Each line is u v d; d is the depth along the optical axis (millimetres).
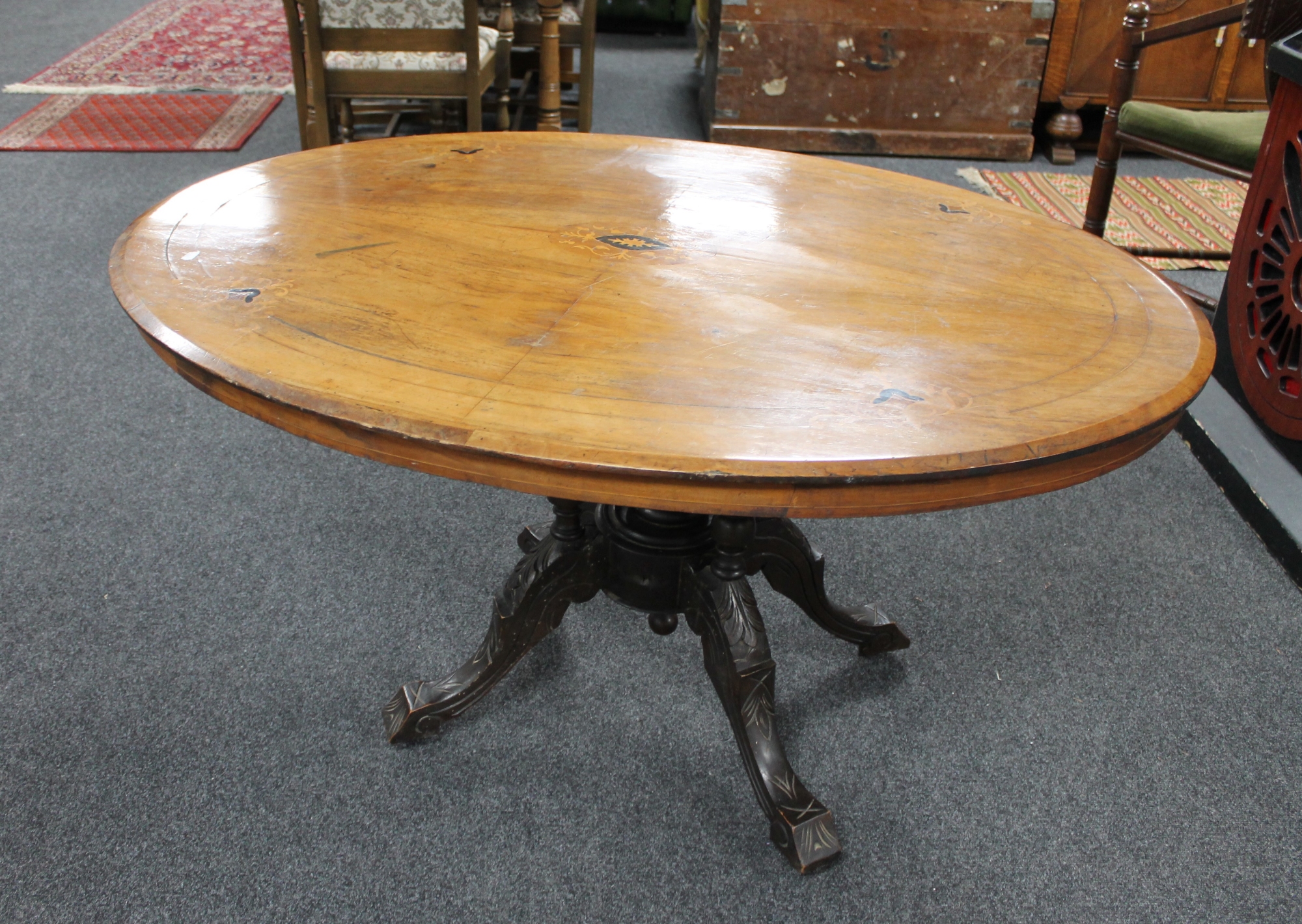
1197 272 2934
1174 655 1580
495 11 3557
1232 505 1964
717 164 1621
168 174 3393
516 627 1324
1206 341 1047
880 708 1461
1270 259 1915
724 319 1048
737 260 1215
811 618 1545
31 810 1234
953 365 967
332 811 1257
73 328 2430
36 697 1401
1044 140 4234
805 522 1880
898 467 795
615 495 812
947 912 1165
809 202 1449
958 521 1895
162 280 1089
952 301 1120
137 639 1517
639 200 1424
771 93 3850
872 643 1534
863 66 3809
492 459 810
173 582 1639
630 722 1417
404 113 3924
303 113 3105
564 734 1392
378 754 1344
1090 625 1640
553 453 793
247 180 1430
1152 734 1425
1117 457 895
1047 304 1123
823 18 3703
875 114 3918
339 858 1196
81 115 3971
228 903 1137
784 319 1055
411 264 1163
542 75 3320
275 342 959
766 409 871
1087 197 3506
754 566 1371
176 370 984
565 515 1296
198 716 1387
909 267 1219
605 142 1720
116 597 1600
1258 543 1856
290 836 1221
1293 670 1552
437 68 2908
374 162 1552
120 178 3342
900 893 1185
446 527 1810
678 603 1344
